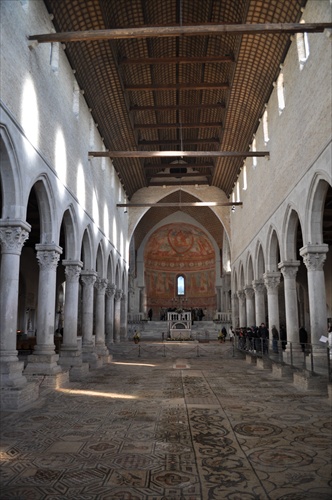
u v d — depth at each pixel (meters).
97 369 20.00
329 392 11.71
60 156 15.50
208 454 6.98
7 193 11.35
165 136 30.84
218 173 34.00
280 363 17.31
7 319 11.06
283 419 9.52
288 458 6.78
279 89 18.75
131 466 6.40
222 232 47.06
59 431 8.43
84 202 19.61
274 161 20.03
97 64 18.50
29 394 11.13
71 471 6.19
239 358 26.48
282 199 18.53
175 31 12.66
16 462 6.59
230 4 16.72
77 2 14.74
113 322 31.47
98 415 9.91
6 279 11.20
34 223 25.28
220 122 25.67
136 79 21.86
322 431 8.45
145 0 16.69
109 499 5.23
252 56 18.75
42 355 13.74
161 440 7.80
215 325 40.69
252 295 28.38
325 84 13.09
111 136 25.12
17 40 11.42
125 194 35.34
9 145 10.93
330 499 5.22
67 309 17.56
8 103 10.70
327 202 20.61
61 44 15.81
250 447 7.37
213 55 20.52
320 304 14.73
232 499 5.22
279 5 15.27
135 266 48.50
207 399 11.99
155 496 5.31
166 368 20.58
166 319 47.25
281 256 18.95
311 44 14.34
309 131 14.68
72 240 17.80
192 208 46.91
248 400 11.83
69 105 17.05
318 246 14.83
